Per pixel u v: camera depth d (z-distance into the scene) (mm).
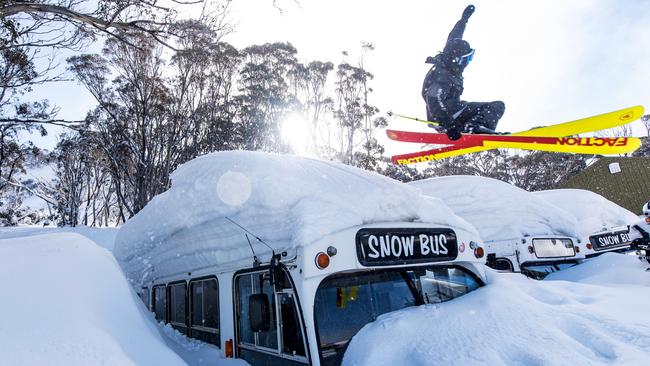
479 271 3439
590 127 7602
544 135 7973
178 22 6805
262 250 3086
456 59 7379
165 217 3994
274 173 3021
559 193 10758
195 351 3635
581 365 2189
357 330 2711
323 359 2486
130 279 5734
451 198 7512
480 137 8664
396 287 3002
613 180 27109
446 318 2762
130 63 24766
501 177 38156
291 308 2732
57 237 3109
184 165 4004
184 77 27781
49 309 2098
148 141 26969
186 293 4211
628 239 8766
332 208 2834
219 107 31094
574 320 2752
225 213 3215
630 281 5805
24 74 8352
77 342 1910
